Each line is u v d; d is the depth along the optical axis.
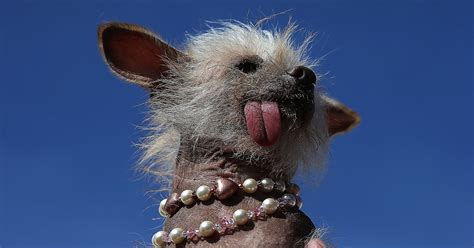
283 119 0.86
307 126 0.88
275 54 0.89
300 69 0.87
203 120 0.87
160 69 0.91
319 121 0.89
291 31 0.92
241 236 0.83
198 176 0.86
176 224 0.85
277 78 0.87
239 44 0.89
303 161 0.88
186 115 0.88
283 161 0.87
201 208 0.85
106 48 0.90
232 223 0.83
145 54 0.91
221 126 0.87
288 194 0.85
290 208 0.85
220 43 0.90
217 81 0.88
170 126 0.90
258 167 0.86
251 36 0.90
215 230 0.83
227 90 0.87
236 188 0.85
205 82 0.88
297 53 0.91
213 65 0.88
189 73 0.90
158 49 0.90
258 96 0.86
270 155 0.86
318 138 0.89
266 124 0.85
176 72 0.90
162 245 0.85
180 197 0.86
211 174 0.86
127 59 0.91
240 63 0.88
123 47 0.91
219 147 0.87
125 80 0.90
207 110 0.87
